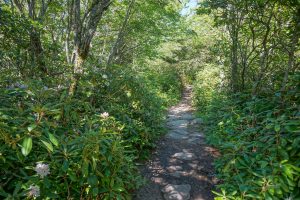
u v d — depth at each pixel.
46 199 2.15
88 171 2.46
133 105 5.12
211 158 4.32
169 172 3.84
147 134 4.59
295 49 4.63
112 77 5.07
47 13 5.62
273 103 3.78
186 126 6.59
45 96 2.99
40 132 2.17
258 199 2.29
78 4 4.14
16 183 2.19
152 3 7.25
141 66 11.26
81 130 3.12
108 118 3.43
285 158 2.44
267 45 5.48
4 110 2.47
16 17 3.98
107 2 4.29
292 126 2.57
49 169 2.24
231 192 2.45
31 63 4.27
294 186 2.24
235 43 5.80
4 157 2.18
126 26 8.13
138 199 3.11
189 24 9.15
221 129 4.57
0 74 3.65
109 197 2.53
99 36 8.52
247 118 3.65
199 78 12.42
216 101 6.61
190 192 3.32
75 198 2.45
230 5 5.38
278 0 4.22
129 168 3.14
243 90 5.68
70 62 4.55
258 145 2.76
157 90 10.90
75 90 3.99
